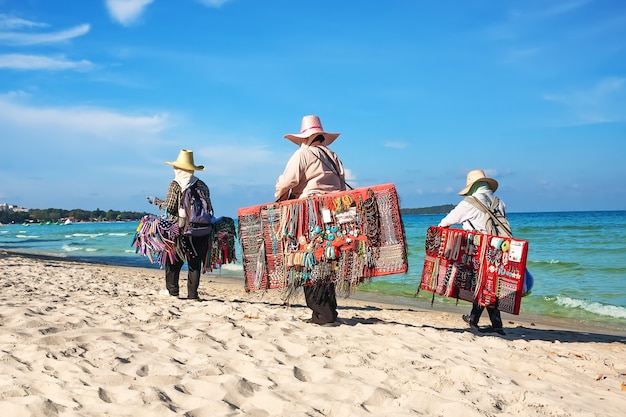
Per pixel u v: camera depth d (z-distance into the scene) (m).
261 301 8.68
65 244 37.03
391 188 5.51
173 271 7.83
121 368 3.91
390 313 8.02
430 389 3.65
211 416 3.05
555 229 34.06
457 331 6.26
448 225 5.97
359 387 3.58
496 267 5.51
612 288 12.29
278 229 5.72
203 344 4.71
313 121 6.02
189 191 7.34
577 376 4.38
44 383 3.49
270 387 3.59
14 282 9.55
